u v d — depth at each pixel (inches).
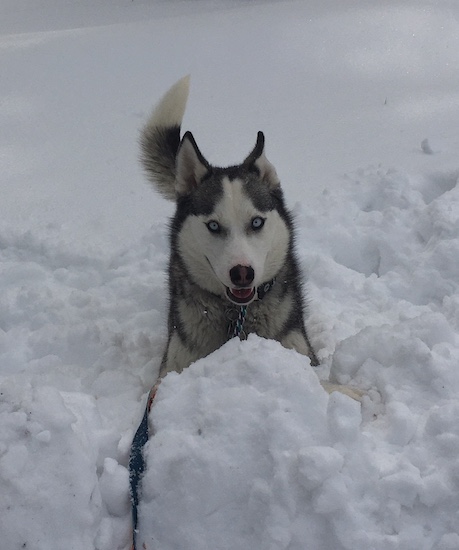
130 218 61.2
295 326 41.8
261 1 146.8
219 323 40.6
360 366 34.4
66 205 63.4
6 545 24.5
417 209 57.5
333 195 61.4
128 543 26.6
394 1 125.2
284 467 25.6
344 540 24.5
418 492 25.8
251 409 27.1
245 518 25.9
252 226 38.1
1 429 25.9
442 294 49.7
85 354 44.7
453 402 29.1
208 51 106.4
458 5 119.6
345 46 103.9
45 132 79.5
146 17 139.3
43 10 159.9
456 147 70.9
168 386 29.9
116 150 74.4
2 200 64.2
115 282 52.2
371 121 79.8
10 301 48.9
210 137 76.7
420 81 91.0
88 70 100.3
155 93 90.7
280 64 99.7
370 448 27.7
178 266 41.8
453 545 25.2
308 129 78.6
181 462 26.5
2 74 99.2
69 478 25.5
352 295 50.3
